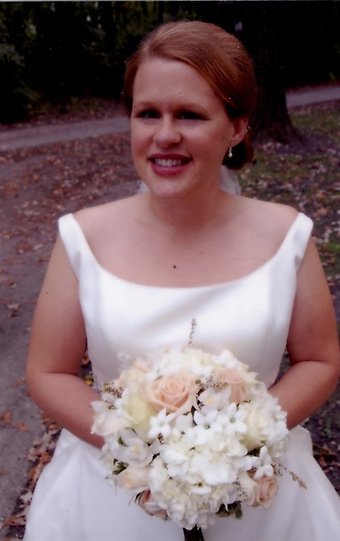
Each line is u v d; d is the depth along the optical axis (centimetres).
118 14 2212
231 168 202
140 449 137
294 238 183
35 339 183
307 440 204
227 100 159
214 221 181
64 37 2047
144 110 160
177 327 171
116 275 177
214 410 138
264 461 137
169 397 138
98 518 181
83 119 1961
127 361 170
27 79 1984
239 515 145
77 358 185
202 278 176
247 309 172
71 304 180
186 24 160
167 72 154
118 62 2180
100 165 1298
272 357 177
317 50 2411
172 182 162
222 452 134
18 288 651
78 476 188
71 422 175
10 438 397
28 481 358
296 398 177
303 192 900
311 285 185
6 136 1703
